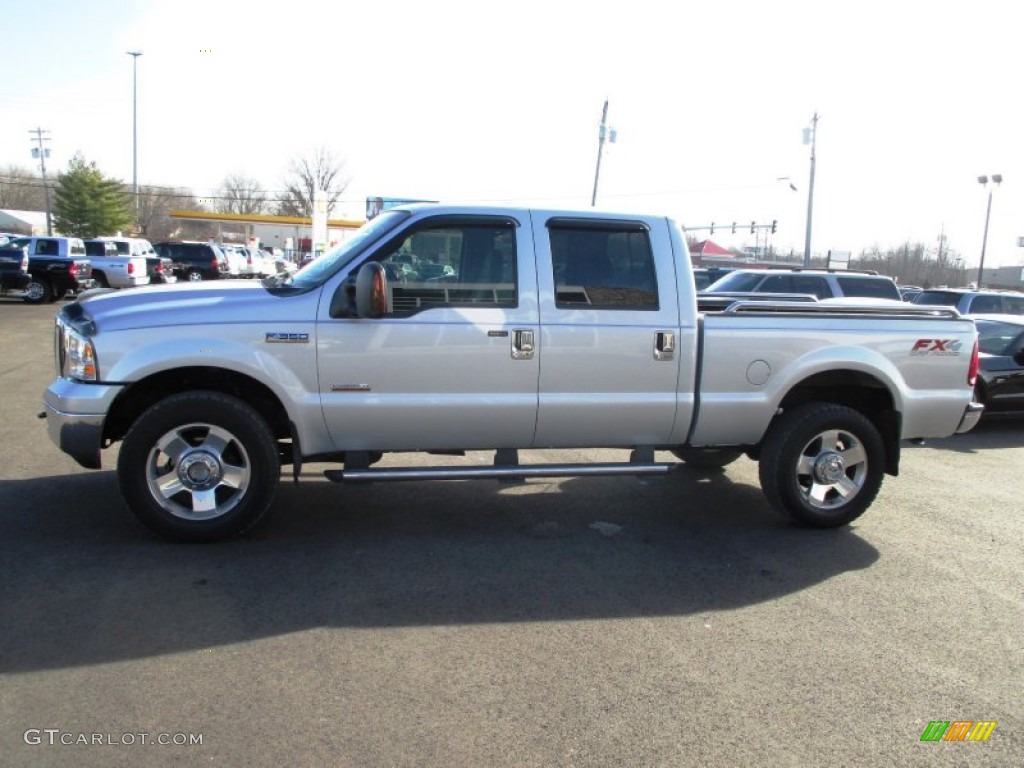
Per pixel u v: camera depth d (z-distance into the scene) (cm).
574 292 499
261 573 438
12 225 7350
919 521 586
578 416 503
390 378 475
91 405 448
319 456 509
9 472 608
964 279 7106
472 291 487
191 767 269
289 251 6322
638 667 351
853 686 342
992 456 845
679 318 512
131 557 452
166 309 458
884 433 575
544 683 334
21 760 269
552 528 539
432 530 525
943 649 379
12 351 1280
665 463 530
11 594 398
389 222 489
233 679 327
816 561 494
